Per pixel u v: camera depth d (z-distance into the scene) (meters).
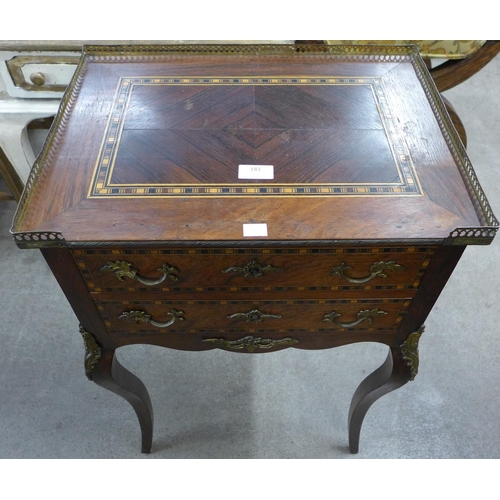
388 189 0.75
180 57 0.99
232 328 0.86
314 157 0.80
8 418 1.28
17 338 1.44
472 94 2.21
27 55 1.27
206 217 0.71
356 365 1.40
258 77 0.96
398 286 0.77
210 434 1.27
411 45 0.99
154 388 1.35
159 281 0.74
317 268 0.73
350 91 0.92
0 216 1.75
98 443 1.25
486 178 1.87
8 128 1.43
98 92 0.91
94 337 0.87
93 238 0.67
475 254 1.67
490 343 1.44
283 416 1.30
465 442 1.25
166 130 0.84
